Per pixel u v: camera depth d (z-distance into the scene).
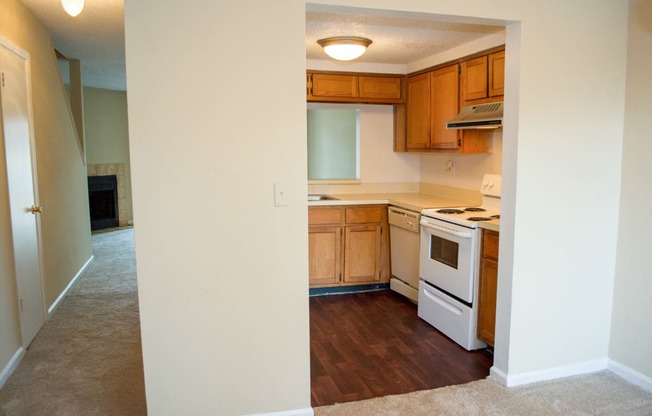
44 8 3.74
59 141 4.68
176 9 2.12
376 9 2.36
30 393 2.81
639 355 2.84
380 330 3.78
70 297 4.64
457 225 3.43
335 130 5.59
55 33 4.52
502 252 2.85
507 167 2.77
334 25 3.28
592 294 2.95
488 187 3.90
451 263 3.57
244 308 2.36
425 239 3.89
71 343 3.53
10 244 3.17
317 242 4.58
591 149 2.83
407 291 4.43
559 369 2.94
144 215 2.20
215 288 2.31
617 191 2.92
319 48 3.98
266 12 2.22
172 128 2.18
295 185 2.34
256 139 2.27
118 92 8.58
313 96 4.56
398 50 4.09
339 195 5.04
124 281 5.22
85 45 5.04
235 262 2.32
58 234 4.51
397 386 2.88
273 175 2.31
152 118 2.16
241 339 2.38
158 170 2.19
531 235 2.77
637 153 2.80
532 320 2.85
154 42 2.12
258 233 2.33
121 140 8.70
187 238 2.26
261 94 2.26
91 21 4.09
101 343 3.53
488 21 2.61
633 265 2.85
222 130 2.23
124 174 8.82
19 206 3.40
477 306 3.33
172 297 2.28
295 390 2.47
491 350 3.39
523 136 2.68
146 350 2.28
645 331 2.79
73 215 5.18
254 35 2.22
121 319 4.04
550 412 2.56
